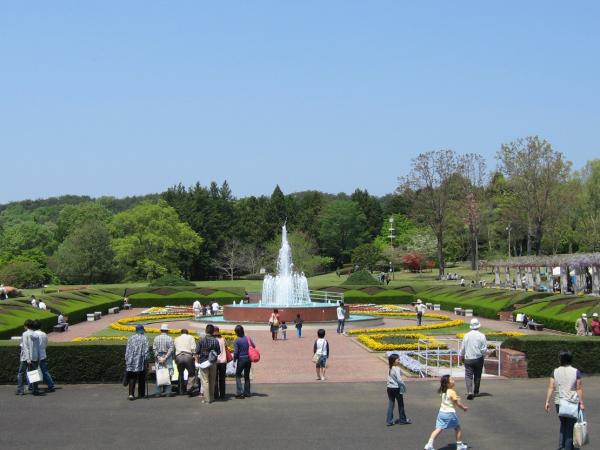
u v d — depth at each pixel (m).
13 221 158.62
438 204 91.50
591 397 18.61
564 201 84.69
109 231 100.38
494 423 15.80
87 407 17.67
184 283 75.12
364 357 28.73
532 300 48.50
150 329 40.62
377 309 59.41
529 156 83.25
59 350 20.89
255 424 15.82
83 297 58.22
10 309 40.78
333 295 68.88
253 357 19.11
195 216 115.06
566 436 13.05
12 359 20.81
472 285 78.31
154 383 21.03
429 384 20.97
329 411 17.20
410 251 107.62
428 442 13.30
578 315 37.94
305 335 39.25
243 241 120.62
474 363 18.42
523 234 108.69
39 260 102.44
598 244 90.00
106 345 21.06
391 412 15.74
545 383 20.66
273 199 128.25
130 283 93.50
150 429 15.37
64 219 125.56
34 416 16.69
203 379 18.12
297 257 105.50
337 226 125.00
